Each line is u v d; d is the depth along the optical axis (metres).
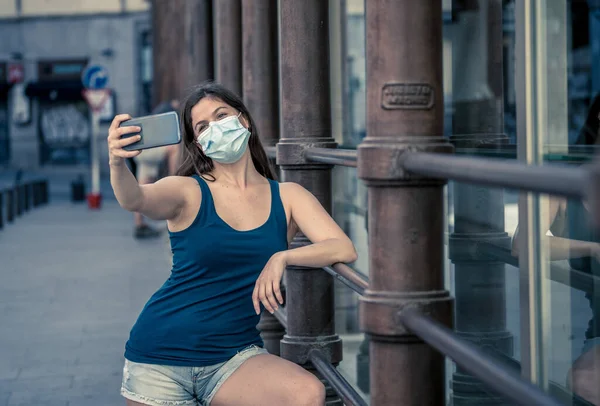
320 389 2.83
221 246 2.93
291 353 3.82
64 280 9.61
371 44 2.20
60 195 25.17
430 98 2.18
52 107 35.69
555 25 2.47
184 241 2.96
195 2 7.99
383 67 2.18
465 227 3.11
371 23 2.20
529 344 2.49
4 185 29.48
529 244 2.49
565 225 2.48
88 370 5.81
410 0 2.16
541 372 2.48
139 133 2.80
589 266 2.48
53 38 35.31
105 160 35.06
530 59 2.47
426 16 2.17
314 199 3.10
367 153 2.18
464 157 1.80
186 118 3.11
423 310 2.16
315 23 3.82
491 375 1.61
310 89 3.83
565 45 2.47
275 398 2.85
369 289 2.26
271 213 3.03
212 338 2.95
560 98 2.48
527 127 2.49
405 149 2.15
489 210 2.89
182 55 13.95
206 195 2.97
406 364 2.19
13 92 35.81
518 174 1.48
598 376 2.47
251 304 3.00
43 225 15.98
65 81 35.09
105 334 6.91
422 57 2.17
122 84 34.69
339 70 6.41
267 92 5.24
